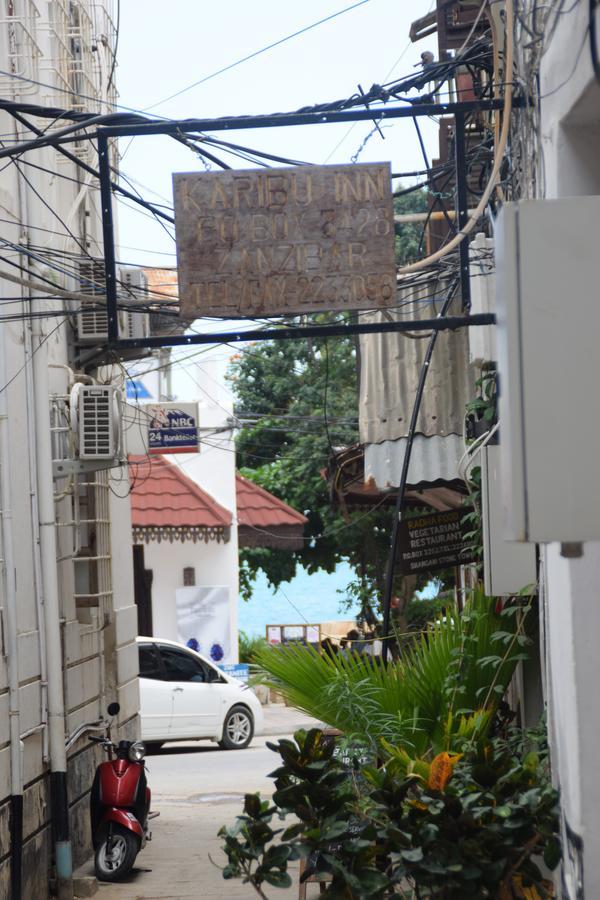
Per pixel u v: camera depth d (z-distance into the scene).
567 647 3.85
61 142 5.85
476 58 6.04
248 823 4.25
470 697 6.34
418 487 9.84
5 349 7.95
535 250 2.85
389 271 5.09
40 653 8.41
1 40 8.04
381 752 5.96
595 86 3.53
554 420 2.81
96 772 9.34
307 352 24.50
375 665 6.50
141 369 24.66
